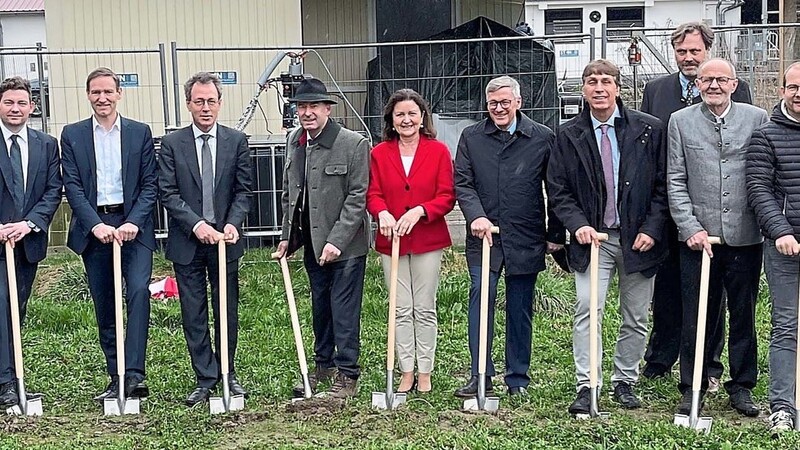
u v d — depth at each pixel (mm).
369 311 8258
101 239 5828
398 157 6043
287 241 6211
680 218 5535
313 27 12852
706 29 6047
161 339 7633
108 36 11539
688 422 5375
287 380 6559
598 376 5730
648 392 6160
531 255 5891
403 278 6137
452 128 10281
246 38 11758
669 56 10672
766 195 5301
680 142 5570
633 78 9727
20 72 12211
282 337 7629
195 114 5930
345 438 5305
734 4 21812
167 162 5965
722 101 5422
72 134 5969
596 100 5547
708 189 5508
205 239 5840
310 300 8617
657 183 5711
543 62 10195
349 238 5969
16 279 6020
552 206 5777
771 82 9906
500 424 5484
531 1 28031
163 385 6430
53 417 5789
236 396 5883
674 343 6406
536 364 6949
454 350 7301
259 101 11711
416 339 6184
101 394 6262
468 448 5016
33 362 7125
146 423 5629
